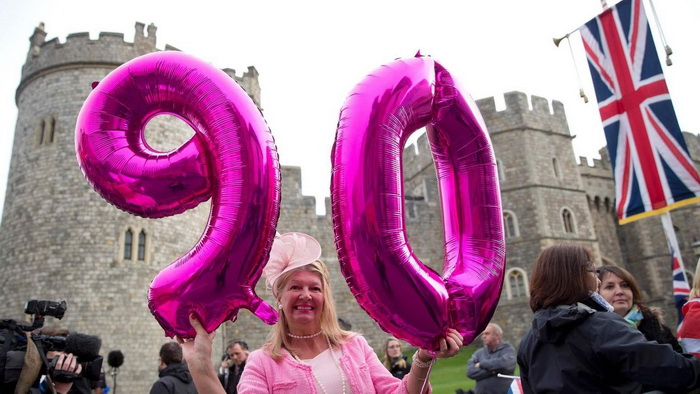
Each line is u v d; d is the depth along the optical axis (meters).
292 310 2.63
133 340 15.48
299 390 2.44
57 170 16.84
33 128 17.75
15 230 16.77
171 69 2.46
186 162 2.50
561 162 26.98
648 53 7.93
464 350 21.67
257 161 2.32
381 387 2.64
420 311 2.20
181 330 2.33
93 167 2.48
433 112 2.55
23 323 3.67
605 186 32.28
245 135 2.35
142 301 16.03
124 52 18.16
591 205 31.45
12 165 18.34
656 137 7.64
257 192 2.29
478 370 6.21
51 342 3.77
